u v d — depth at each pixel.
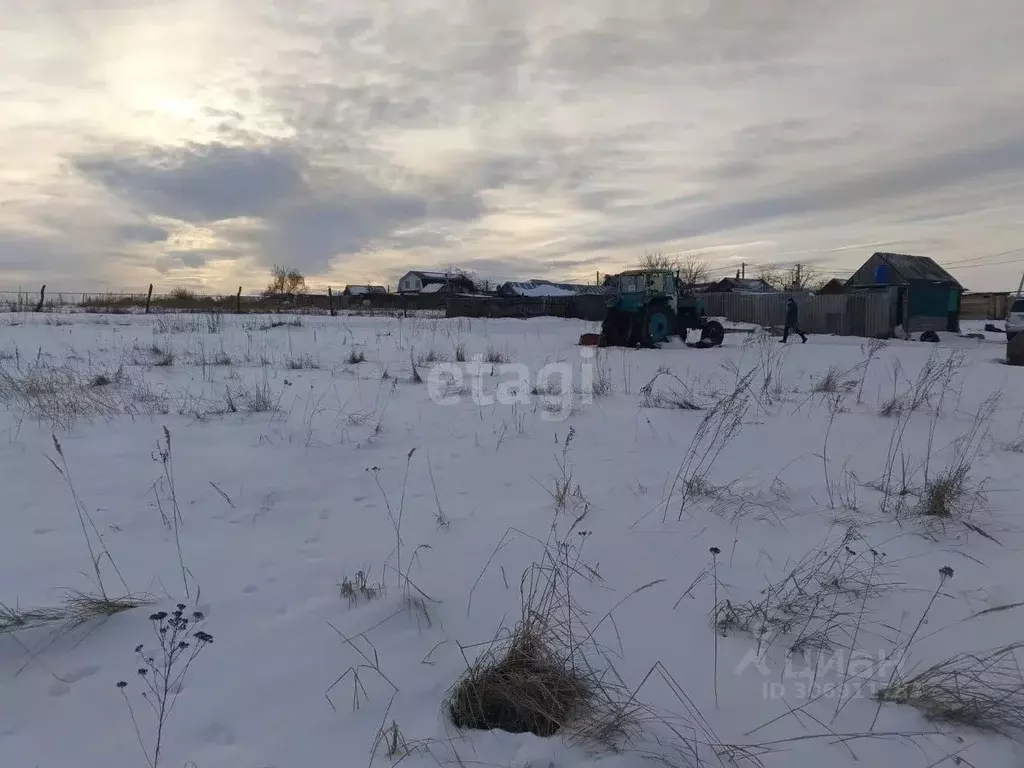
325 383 9.20
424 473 5.12
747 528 4.12
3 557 3.51
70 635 2.81
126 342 14.47
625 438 6.38
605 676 2.61
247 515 4.18
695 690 2.55
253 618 2.98
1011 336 16.19
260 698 2.45
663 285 18.19
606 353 15.46
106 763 2.13
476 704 2.46
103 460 5.15
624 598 3.23
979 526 4.20
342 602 3.12
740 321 34.47
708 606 3.17
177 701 2.42
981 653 2.80
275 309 37.91
